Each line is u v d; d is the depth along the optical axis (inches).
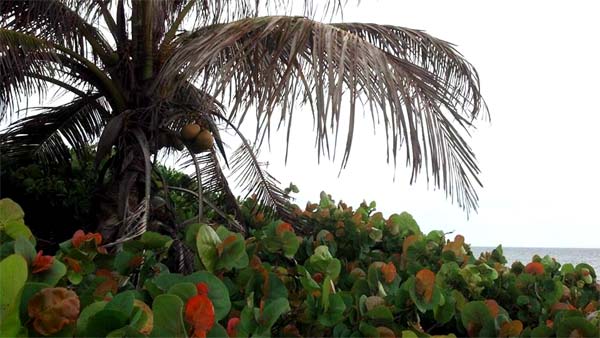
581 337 75.1
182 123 160.6
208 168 157.3
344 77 103.3
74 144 183.6
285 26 114.1
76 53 136.8
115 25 148.9
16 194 176.1
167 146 143.6
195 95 163.3
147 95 136.1
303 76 108.3
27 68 142.1
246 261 70.8
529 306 103.4
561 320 76.9
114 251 100.4
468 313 78.9
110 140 125.3
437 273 104.3
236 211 147.6
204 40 117.6
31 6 137.0
